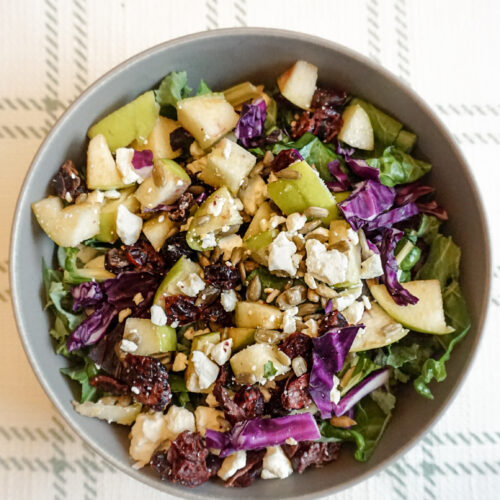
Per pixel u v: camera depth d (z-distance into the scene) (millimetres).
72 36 392
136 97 368
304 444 363
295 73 369
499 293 393
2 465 383
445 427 388
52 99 391
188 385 357
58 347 365
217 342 361
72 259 365
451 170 365
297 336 355
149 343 359
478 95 397
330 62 366
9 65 391
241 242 364
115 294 367
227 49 364
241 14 395
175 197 365
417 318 363
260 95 376
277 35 358
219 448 355
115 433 364
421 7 400
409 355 365
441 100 397
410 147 373
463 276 366
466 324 362
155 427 356
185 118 365
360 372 365
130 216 364
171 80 365
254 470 361
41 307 364
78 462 384
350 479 352
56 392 358
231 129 370
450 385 358
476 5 401
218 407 360
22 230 352
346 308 361
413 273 376
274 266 354
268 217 365
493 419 388
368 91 370
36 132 389
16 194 387
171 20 394
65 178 359
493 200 395
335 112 375
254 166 369
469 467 387
